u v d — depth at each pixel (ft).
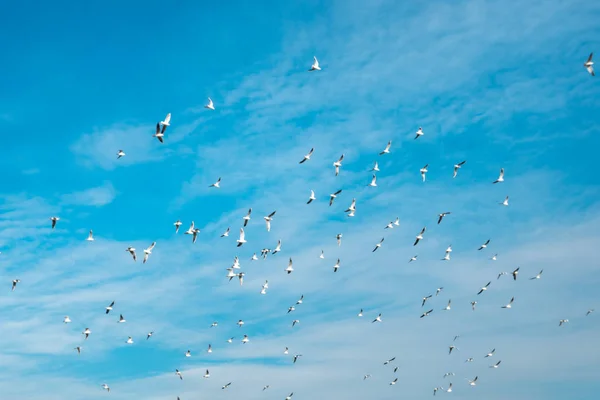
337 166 357.41
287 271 386.52
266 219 352.90
